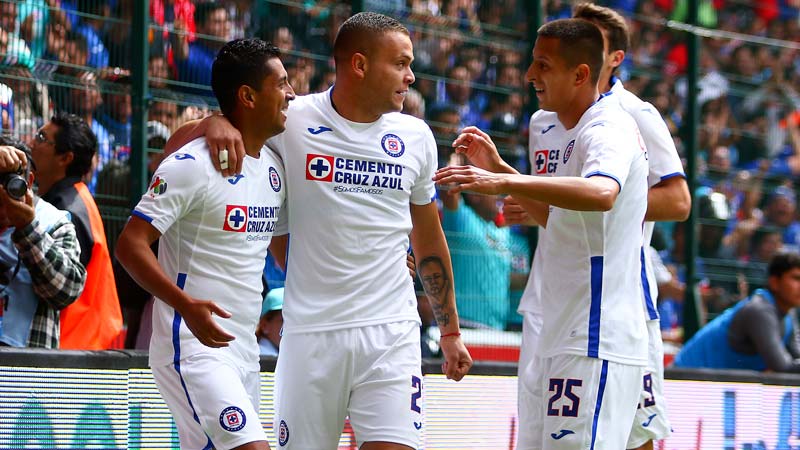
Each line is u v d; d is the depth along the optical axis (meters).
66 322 15.93
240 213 12.25
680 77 24.95
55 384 14.52
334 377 12.83
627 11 25.41
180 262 12.14
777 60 27.45
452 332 14.08
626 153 12.84
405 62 12.90
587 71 13.75
